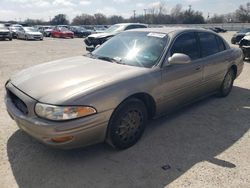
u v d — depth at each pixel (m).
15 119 3.22
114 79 3.29
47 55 13.36
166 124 4.32
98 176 2.97
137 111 3.53
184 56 3.78
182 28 4.64
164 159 3.31
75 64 3.87
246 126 4.29
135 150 3.50
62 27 35.19
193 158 3.34
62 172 3.03
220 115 4.73
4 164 3.15
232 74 5.83
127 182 2.88
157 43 4.12
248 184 2.86
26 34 26.98
